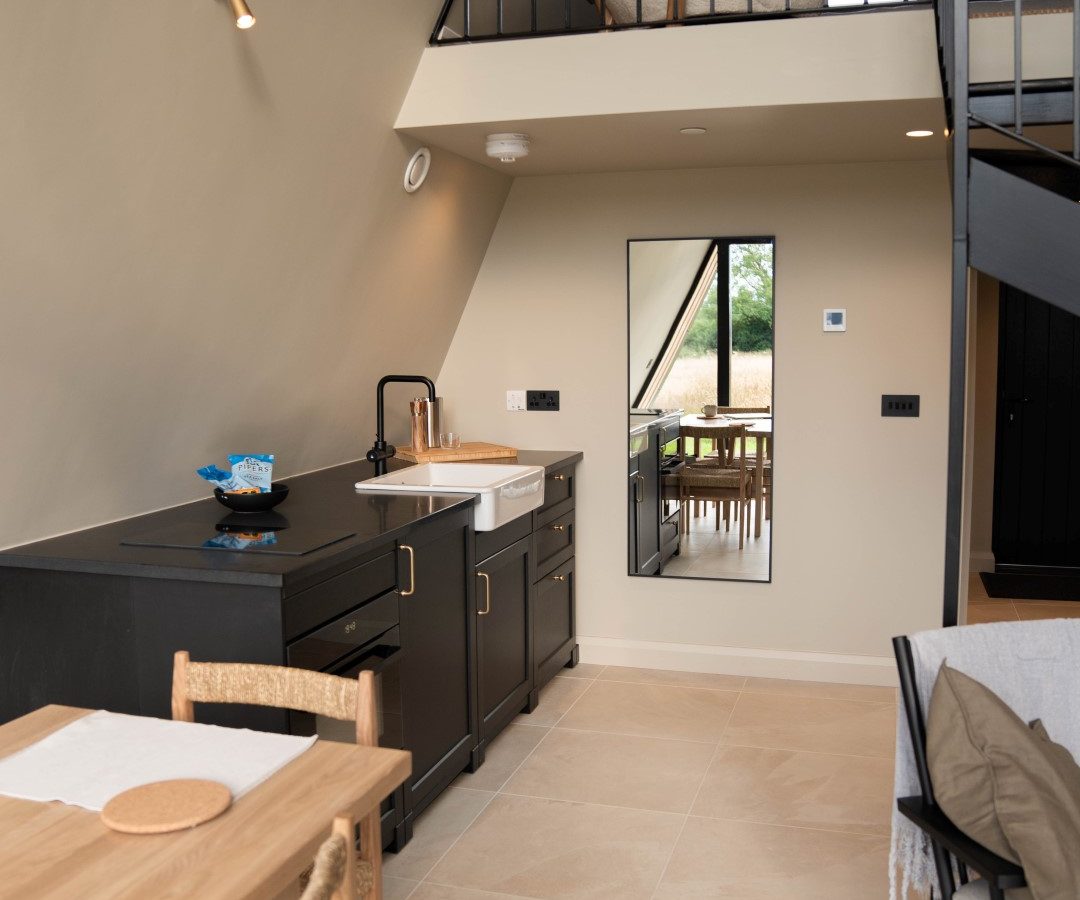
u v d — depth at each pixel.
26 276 2.20
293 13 2.49
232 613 2.35
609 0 3.41
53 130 2.06
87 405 2.58
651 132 3.43
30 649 2.53
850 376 4.14
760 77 3.06
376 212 3.39
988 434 6.04
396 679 2.88
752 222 4.18
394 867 2.83
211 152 2.49
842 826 3.04
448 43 3.23
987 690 1.89
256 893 1.33
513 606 3.78
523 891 2.70
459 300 4.45
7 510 2.51
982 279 5.92
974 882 1.93
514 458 4.20
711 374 4.29
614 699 4.12
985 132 3.06
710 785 3.32
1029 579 5.87
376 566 2.75
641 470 4.43
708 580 4.39
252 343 3.10
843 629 4.27
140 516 2.98
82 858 1.39
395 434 4.41
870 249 4.08
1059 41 2.85
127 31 2.08
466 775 3.42
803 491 4.24
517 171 4.24
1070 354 5.91
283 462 3.66
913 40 2.97
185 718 1.95
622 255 4.35
